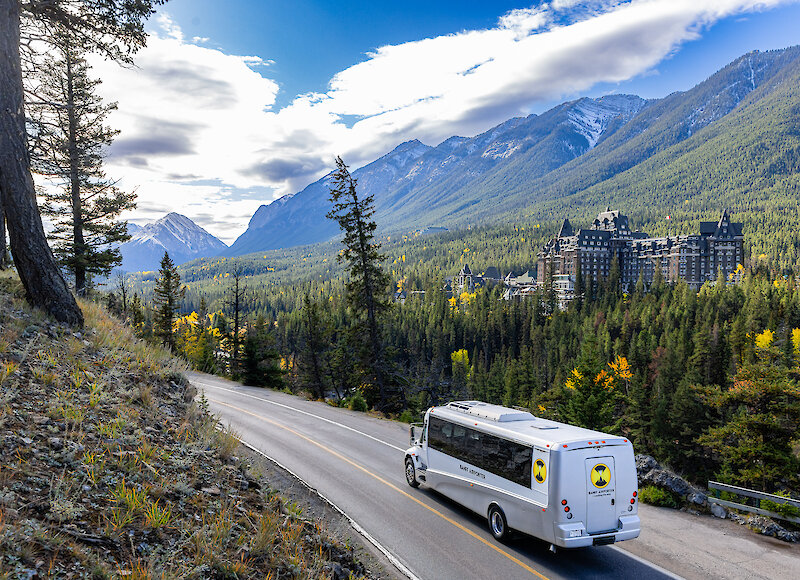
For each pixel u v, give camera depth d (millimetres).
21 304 13008
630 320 129000
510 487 11133
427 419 14648
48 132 18594
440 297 199000
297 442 19203
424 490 14766
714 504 13297
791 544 11328
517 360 125562
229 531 6957
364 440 20375
